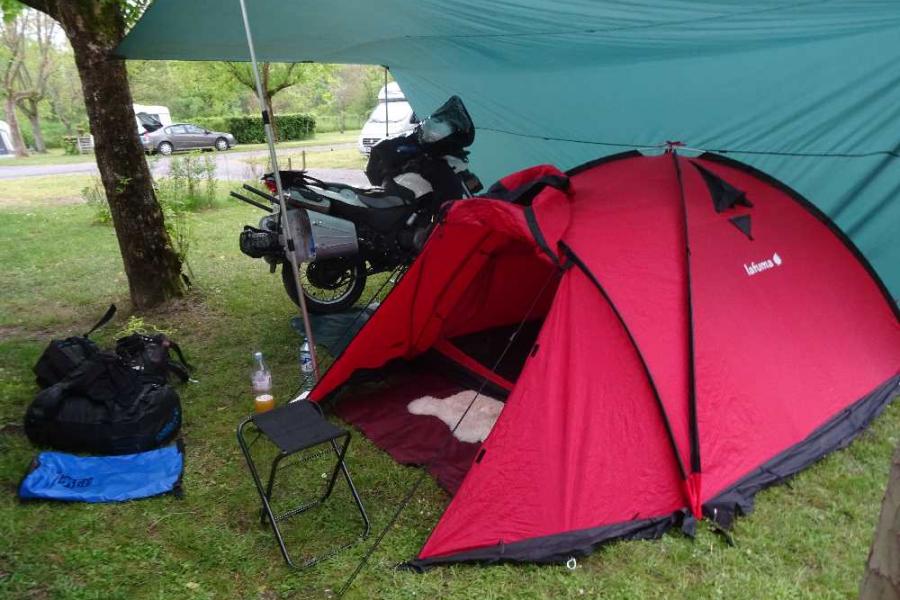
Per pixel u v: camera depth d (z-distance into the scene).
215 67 17.31
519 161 7.20
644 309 3.26
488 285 4.83
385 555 2.96
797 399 3.66
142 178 5.74
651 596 2.72
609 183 3.92
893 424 3.95
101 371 3.68
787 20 3.11
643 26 3.44
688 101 5.23
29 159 25.88
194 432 3.96
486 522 2.94
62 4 5.12
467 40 4.45
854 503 3.29
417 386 4.55
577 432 3.04
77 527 3.08
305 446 2.79
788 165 5.08
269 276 6.98
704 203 3.79
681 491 3.14
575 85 5.68
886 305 4.43
